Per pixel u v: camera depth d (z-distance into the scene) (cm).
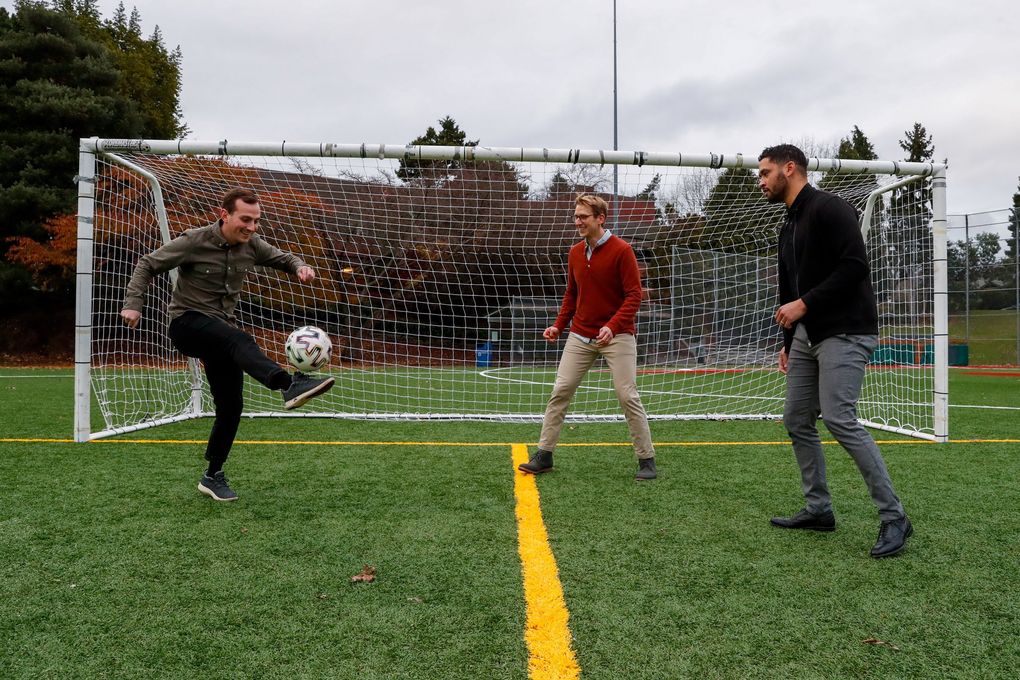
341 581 244
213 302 338
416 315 1173
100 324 664
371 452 497
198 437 558
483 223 867
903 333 715
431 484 396
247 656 189
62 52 1991
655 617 215
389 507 344
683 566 262
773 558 272
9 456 469
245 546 281
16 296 1848
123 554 270
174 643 196
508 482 402
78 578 245
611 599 229
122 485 385
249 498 359
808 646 197
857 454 280
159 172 671
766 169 305
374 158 571
